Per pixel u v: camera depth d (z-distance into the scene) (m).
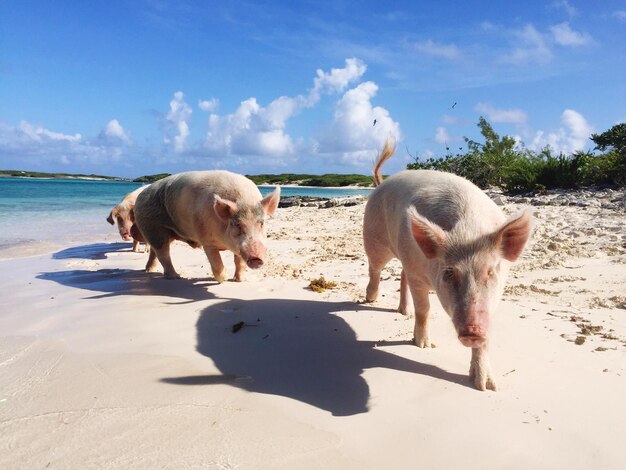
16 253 4.04
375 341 1.75
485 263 1.29
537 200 5.09
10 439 1.13
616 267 2.59
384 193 1.99
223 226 2.57
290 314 2.06
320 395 1.34
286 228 5.11
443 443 1.10
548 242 3.17
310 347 1.70
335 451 1.07
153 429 1.17
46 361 1.59
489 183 7.35
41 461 1.05
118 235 5.29
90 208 8.72
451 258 1.33
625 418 1.18
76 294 2.52
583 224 3.69
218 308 2.17
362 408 1.26
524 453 1.06
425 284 1.64
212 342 1.76
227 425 1.18
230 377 1.46
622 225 3.53
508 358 1.54
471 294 1.27
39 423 1.20
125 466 1.02
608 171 5.98
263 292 2.46
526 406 1.25
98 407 1.27
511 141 7.61
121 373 1.49
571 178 6.09
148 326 1.93
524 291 2.27
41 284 2.79
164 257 2.97
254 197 2.64
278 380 1.44
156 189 2.96
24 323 2.01
